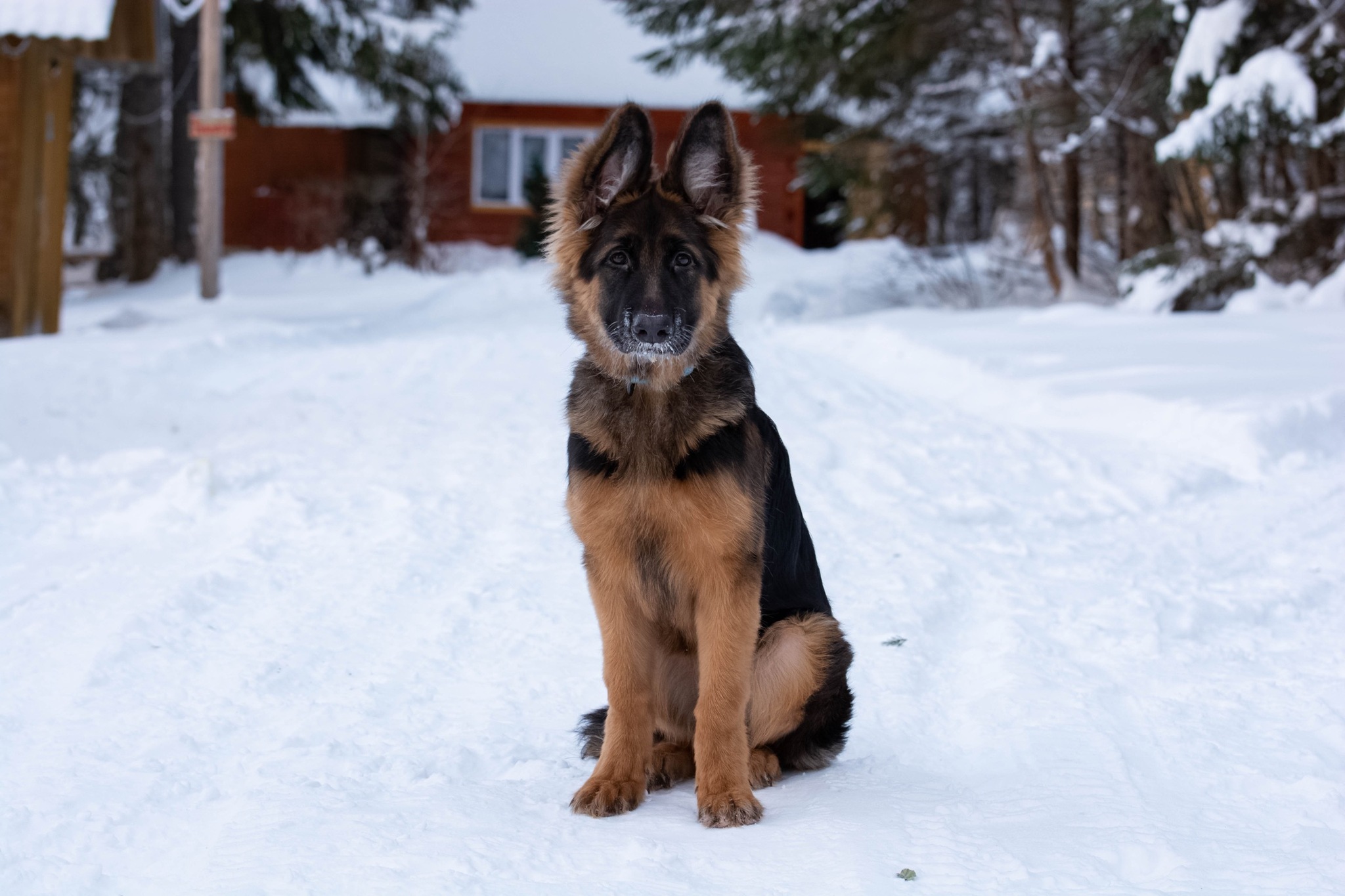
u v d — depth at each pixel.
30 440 9.68
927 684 5.18
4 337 15.67
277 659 5.30
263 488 8.28
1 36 15.30
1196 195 19.91
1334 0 14.45
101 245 39.16
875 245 31.23
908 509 8.06
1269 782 3.89
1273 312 14.61
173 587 6.13
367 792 3.88
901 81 21.89
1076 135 18.80
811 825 3.59
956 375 12.45
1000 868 3.21
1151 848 3.32
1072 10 19.59
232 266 30.12
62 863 3.37
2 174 15.53
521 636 5.76
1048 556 7.12
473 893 3.09
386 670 5.26
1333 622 5.90
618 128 4.22
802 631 4.21
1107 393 10.77
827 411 10.98
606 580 3.99
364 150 35.22
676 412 3.88
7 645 5.41
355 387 12.44
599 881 3.17
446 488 8.43
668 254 4.03
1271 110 13.86
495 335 17.09
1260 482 8.62
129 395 11.30
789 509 4.43
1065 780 3.95
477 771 4.22
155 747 4.32
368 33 27.17
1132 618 5.91
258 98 29.48
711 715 3.82
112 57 16.80
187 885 3.17
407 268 31.56
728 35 20.67
